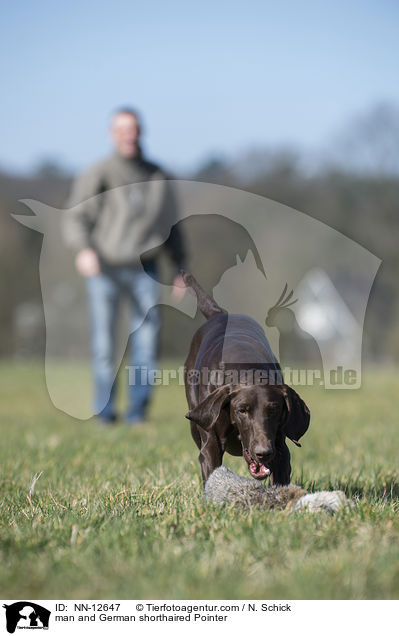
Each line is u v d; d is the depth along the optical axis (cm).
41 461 1047
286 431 692
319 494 655
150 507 677
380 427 1390
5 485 871
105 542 564
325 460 1045
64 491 804
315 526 590
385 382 2469
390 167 5366
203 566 511
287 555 532
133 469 927
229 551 539
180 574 505
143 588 496
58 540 584
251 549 546
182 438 1254
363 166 5388
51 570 521
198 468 905
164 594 492
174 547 552
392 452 1102
